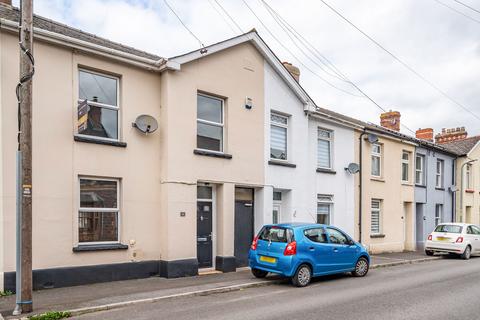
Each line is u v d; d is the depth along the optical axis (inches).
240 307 318.3
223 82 502.9
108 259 406.3
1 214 342.3
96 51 402.3
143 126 431.5
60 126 382.0
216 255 497.0
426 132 1082.1
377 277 476.1
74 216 386.3
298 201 594.6
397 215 808.9
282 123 591.5
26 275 282.8
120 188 422.9
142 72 444.8
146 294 348.2
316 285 418.3
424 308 321.7
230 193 502.3
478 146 1102.4
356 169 687.1
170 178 442.9
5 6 414.6
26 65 288.8
